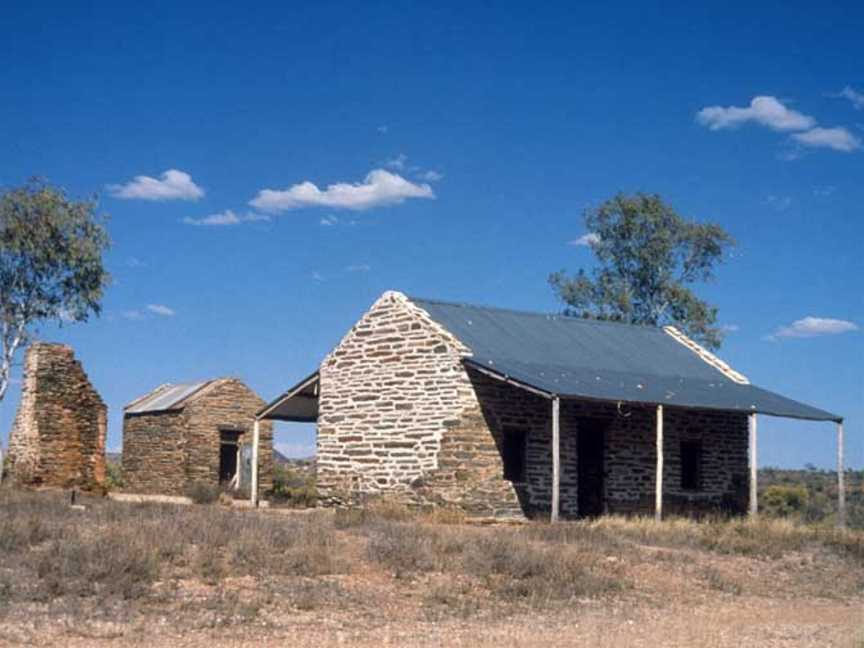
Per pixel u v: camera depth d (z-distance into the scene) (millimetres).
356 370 34656
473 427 31984
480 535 24969
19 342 45969
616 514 34438
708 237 55406
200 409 49438
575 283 56094
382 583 19609
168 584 18047
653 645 15672
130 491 51594
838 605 22000
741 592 22469
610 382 32875
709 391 35062
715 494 37219
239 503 41031
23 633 14516
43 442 38562
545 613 18422
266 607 17344
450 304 35594
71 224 46750
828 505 51031
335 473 34656
